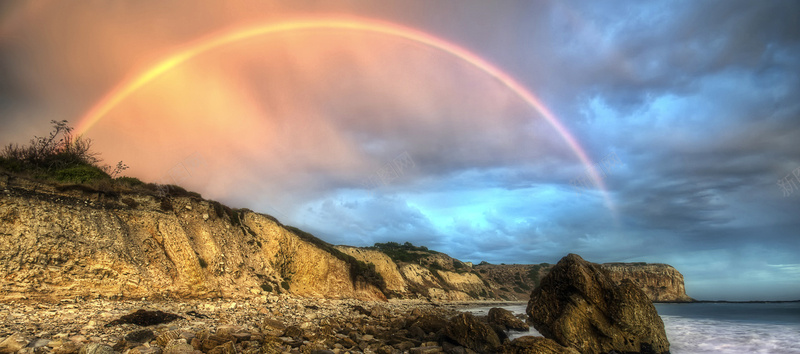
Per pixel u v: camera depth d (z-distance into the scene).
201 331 16.41
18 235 22.06
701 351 21.72
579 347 20.58
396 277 81.06
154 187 37.78
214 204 42.16
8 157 29.36
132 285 25.05
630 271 130.62
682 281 125.44
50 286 21.33
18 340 11.82
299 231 59.06
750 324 33.00
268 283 41.00
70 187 28.11
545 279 25.16
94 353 11.87
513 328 31.36
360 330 24.70
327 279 52.44
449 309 60.56
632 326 20.48
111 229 27.30
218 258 36.19
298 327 20.92
